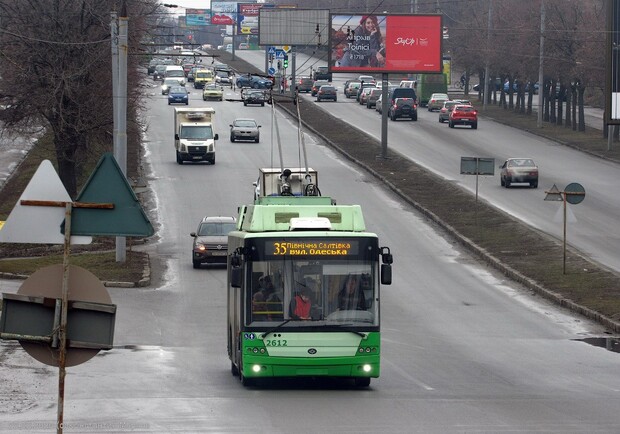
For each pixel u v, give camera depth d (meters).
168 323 69.88
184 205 130.50
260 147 185.00
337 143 186.75
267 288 44.84
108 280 87.81
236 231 51.69
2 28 116.56
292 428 35.72
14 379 47.28
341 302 44.97
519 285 90.12
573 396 44.81
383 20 170.12
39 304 22.48
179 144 162.38
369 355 44.84
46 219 22.89
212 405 40.88
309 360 44.38
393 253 104.50
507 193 139.75
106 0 121.75
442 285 89.50
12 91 119.44
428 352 60.34
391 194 139.88
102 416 37.97
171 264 99.88
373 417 38.22
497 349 62.38
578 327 72.69
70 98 118.12
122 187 22.92
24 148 171.75
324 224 45.91
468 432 35.25
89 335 22.50
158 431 35.00
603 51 197.38
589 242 106.81
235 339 48.22
